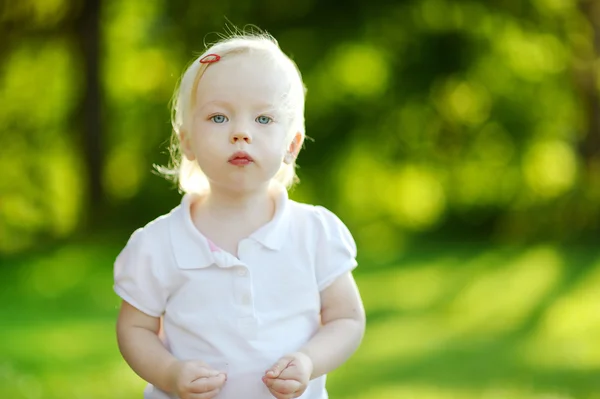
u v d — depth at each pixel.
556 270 18.45
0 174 24.55
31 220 24.16
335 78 28.78
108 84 28.91
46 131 26.45
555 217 24.03
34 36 26.19
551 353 12.48
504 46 27.81
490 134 28.33
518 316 14.99
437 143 28.69
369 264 22.14
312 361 4.30
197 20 28.33
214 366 4.29
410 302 16.83
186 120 4.50
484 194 28.45
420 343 13.38
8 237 23.36
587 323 14.09
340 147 28.69
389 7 27.75
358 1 27.88
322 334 4.43
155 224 4.49
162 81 29.38
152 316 4.45
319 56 28.09
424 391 10.62
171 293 4.40
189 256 4.36
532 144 28.12
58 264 21.27
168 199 27.77
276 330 4.34
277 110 4.35
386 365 12.05
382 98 28.58
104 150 27.14
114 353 12.92
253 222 4.44
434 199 28.84
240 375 4.27
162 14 28.77
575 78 25.02
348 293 4.53
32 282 19.41
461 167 28.64
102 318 15.80
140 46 29.30
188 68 4.57
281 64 4.44
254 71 4.34
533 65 27.81
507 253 22.36
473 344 13.23
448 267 20.86
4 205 23.80
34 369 11.78
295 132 4.51
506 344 13.17
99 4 26.30
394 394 10.52
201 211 4.50
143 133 29.27
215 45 4.55
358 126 28.73
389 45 28.16
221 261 4.32
